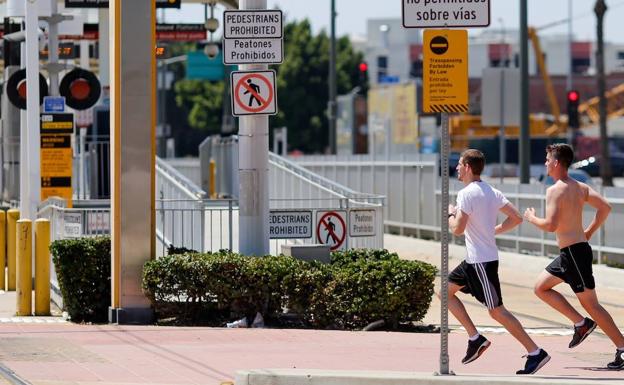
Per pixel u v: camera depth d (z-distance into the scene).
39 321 39.72
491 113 79.06
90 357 31.62
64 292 39.69
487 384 26.12
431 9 26.28
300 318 38.88
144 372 29.33
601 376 28.69
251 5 38.84
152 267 38.28
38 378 28.39
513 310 44.56
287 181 66.75
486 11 26.27
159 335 35.78
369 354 32.19
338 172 91.06
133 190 38.69
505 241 66.19
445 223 27.02
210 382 28.14
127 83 38.44
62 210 44.44
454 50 26.30
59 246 39.38
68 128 51.69
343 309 37.53
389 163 81.19
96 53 89.19
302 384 27.36
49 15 51.69
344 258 40.44
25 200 50.38
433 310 44.09
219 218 53.16
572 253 29.78
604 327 30.00
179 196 56.84
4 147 67.31
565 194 29.56
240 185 39.69
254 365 30.34
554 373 29.33
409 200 77.88
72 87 52.25
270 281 37.94
